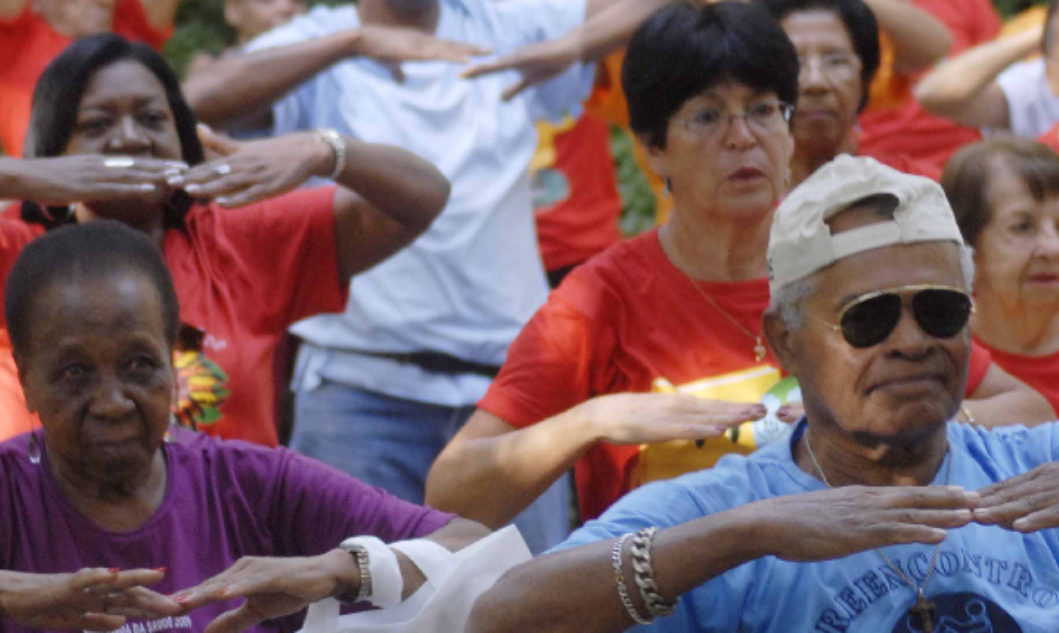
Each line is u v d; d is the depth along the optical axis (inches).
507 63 573.0
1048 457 364.2
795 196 348.2
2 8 585.6
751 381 447.5
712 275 453.4
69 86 453.4
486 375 573.3
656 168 462.9
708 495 349.7
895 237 339.9
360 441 561.3
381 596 336.5
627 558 321.4
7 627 325.1
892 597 338.6
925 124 706.2
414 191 477.7
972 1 772.6
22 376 335.6
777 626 338.0
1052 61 656.4
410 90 581.6
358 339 561.6
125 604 313.7
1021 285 506.0
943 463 357.7
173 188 453.4
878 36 527.8
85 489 337.4
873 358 340.2
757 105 450.0
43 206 458.3
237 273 462.9
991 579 343.6
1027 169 504.7
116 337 329.1
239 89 560.1
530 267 594.6
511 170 587.5
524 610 326.6
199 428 446.0
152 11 632.4
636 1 591.5
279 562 329.4
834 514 312.8
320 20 608.1
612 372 456.1
